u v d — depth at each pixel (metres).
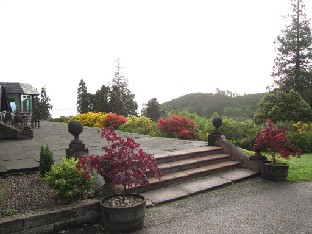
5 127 10.38
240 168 7.52
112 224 3.85
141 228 4.03
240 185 6.27
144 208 4.06
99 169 4.07
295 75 26.80
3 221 3.54
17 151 7.77
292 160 8.84
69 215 4.02
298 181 6.58
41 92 48.38
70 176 4.36
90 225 4.11
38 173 5.75
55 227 3.90
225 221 4.29
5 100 15.51
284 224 4.16
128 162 3.97
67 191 4.24
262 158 7.30
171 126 12.21
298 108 17.42
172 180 6.00
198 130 12.73
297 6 27.33
